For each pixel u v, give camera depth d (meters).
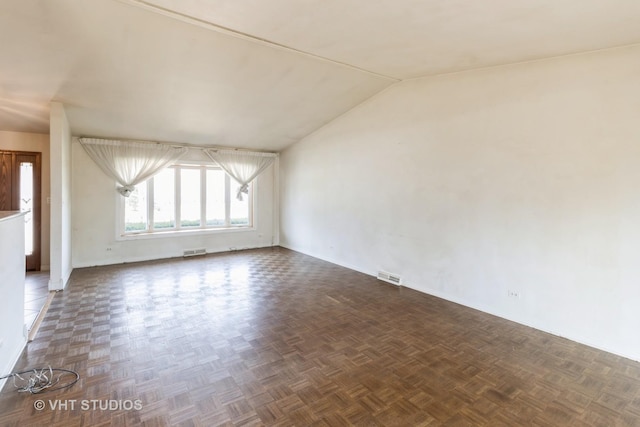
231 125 5.71
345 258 5.80
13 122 4.79
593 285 2.94
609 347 2.86
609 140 2.82
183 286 4.59
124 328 3.20
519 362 2.67
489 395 2.24
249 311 3.69
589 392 2.29
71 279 4.84
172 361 2.61
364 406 2.11
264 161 7.41
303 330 3.22
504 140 3.53
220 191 7.09
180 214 6.63
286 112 5.38
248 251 7.11
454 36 2.85
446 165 4.11
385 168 4.95
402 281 4.73
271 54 3.59
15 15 2.66
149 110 4.78
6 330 2.38
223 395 2.19
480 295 3.80
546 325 3.26
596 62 2.88
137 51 3.35
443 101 4.12
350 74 4.23
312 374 2.46
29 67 3.42
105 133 5.49
